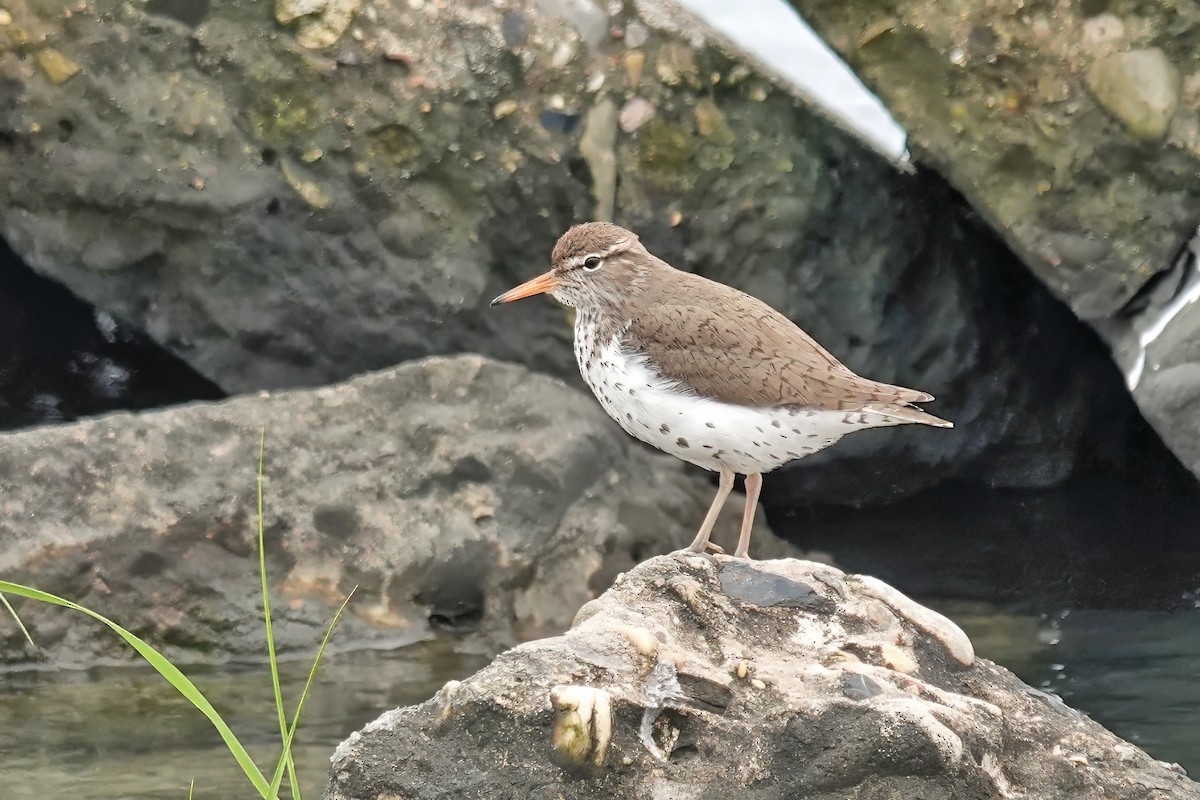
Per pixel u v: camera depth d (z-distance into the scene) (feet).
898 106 43.88
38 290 51.98
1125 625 40.37
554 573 40.60
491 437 41.34
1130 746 26.16
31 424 48.88
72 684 36.29
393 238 46.60
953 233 48.21
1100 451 49.70
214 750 32.68
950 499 49.32
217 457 39.78
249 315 47.57
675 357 30.53
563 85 46.01
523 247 46.96
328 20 45.21
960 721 24.18
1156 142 42.37
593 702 23.48
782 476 49.78
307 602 38.96
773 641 26.84
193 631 38.27
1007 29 42.45
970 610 41.63
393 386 41.73
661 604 27.27
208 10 45.42
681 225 46.96
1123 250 43.57
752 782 23.32
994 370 49.39
